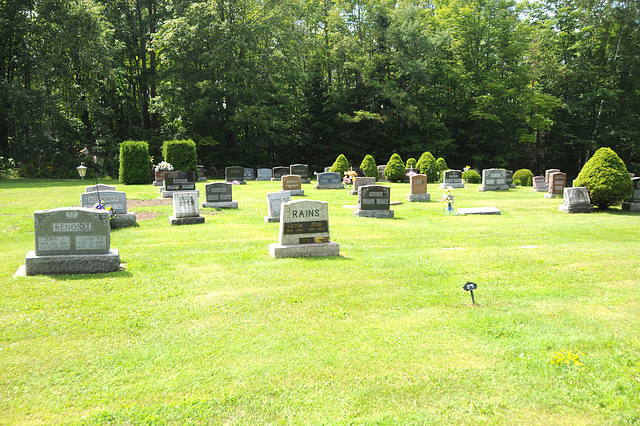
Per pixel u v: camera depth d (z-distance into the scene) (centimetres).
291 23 4534
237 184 2956
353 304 683
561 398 441
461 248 1105
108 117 4375
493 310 665
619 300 713
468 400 438
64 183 2891
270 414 414
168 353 518
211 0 4012
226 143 4741
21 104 3369
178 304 667
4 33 3462
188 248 1042
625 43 4553
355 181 2366
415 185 2166
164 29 4097
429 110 5116
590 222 1541
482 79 4991
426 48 4681
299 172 3222
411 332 584
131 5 4600
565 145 5119
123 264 879
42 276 774
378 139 5119
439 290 756
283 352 525
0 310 620
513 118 4922
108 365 489
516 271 884
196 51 4153
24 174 3456
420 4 5041
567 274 865
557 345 546
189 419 405
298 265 887
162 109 4053
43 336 550
